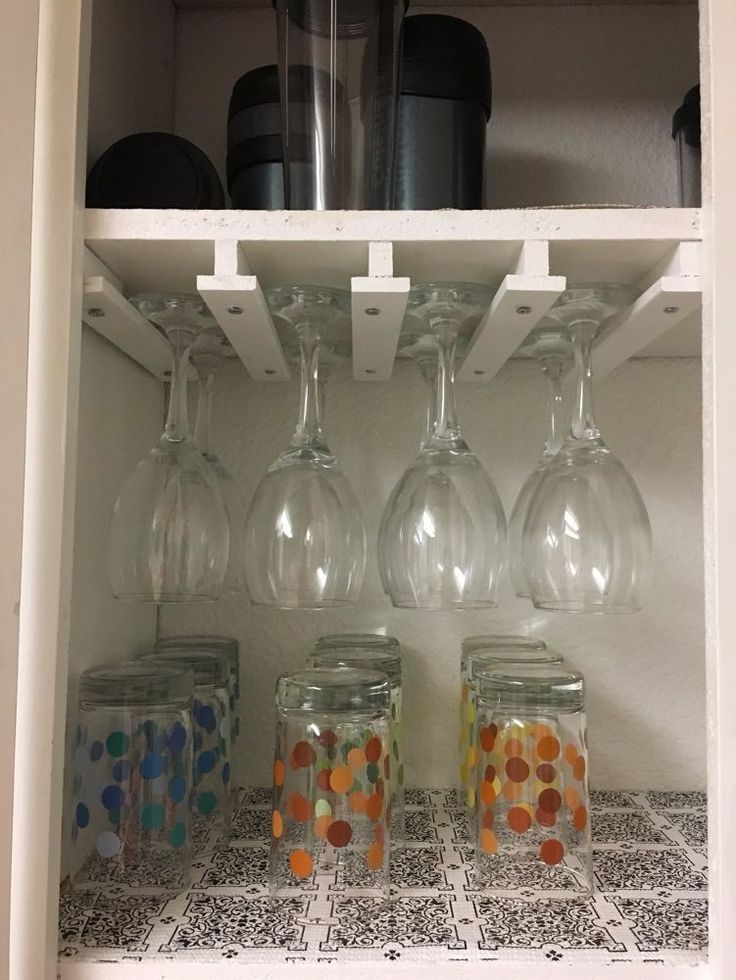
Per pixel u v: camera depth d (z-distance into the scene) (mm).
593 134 730
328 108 522
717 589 406
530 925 444
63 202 427
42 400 417
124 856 503
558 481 512
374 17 526
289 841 499
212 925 443
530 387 709
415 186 562
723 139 429
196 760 593
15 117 412
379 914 457
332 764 508
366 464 705
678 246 450
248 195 592
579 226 448
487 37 736
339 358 650
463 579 490
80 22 438
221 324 517
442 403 543
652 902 475
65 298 422
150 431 676
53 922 402
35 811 400
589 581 490
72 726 516
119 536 496
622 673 696
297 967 404
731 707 403
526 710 528
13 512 400
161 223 446
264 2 733
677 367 707
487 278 511
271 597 484
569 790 524
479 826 517
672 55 734
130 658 635
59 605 412
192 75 735
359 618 701
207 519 507
